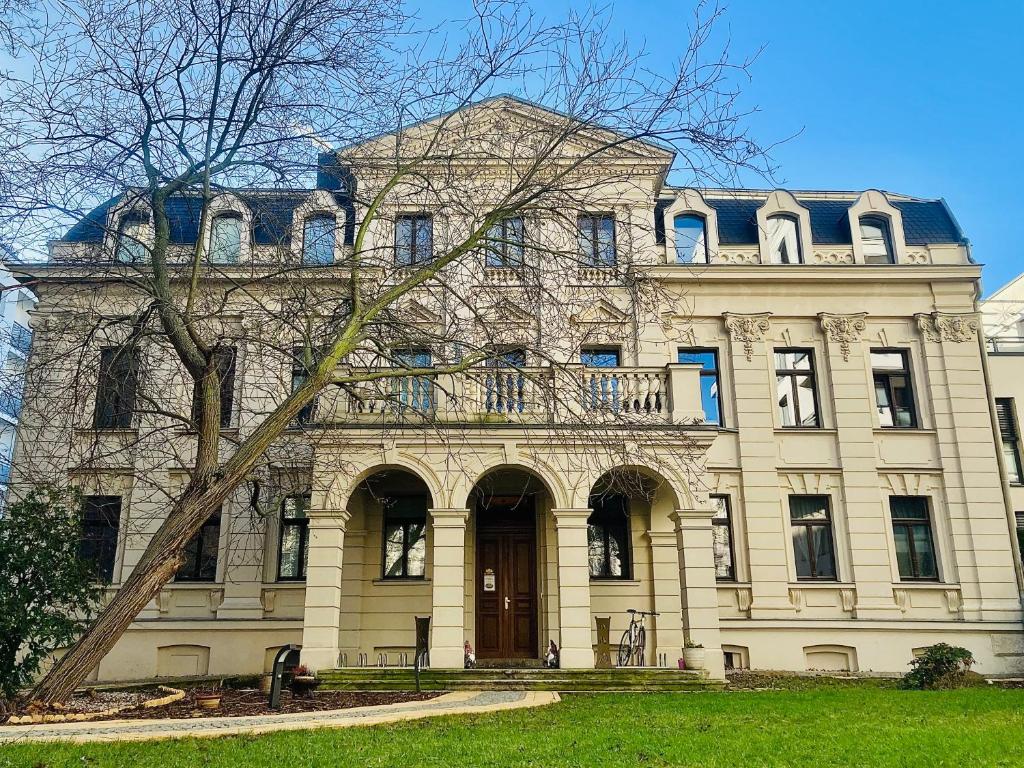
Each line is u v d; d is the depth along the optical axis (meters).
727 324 21.02
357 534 18.23
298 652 15.37
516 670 14.38
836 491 20.27
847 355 20.95
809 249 21.56
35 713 10.04
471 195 15.25
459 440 16.05
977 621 19.30
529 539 18.50
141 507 19.09
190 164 12.81
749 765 7.17
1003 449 22.88
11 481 15.95
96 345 15.32
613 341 19.27
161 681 17.48
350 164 13.85
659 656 17.53
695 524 15.75
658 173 20.14
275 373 15.49
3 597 11.86
